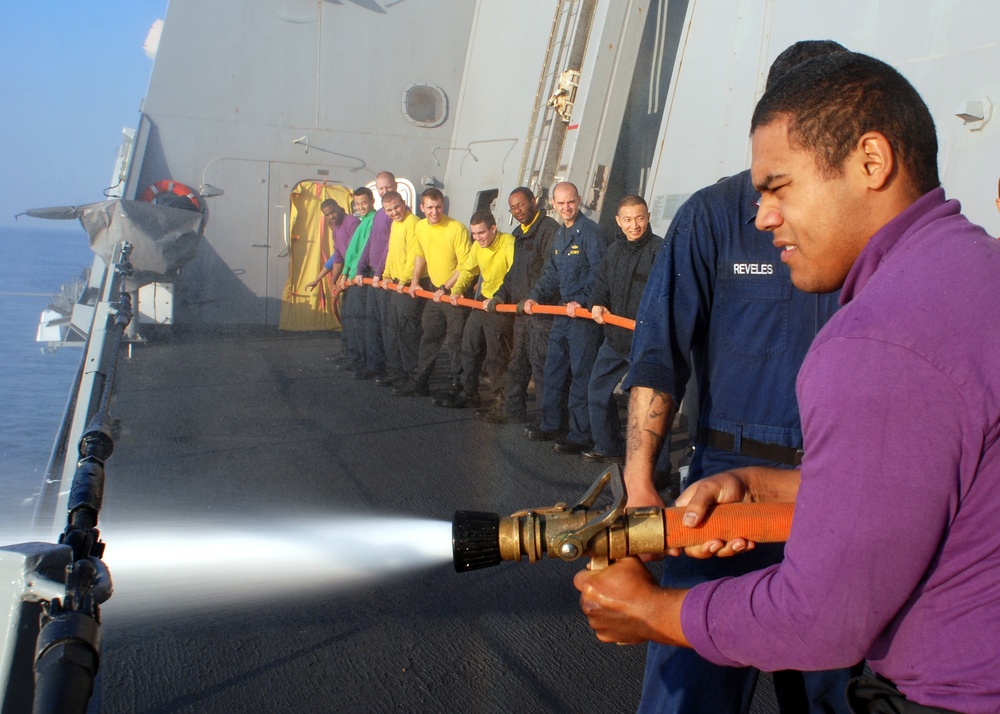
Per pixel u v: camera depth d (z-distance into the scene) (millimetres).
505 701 2762
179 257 10719
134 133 11383
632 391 1988
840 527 1009
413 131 11977
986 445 1000
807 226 1183
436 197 7973
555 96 8523
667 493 5137
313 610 3434
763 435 2008
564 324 6176
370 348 9062
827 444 1034
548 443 6426
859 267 1171
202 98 11477
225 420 6930
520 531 1248
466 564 1256
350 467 5578
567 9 8844
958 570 1058
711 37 6883
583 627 3320
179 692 2770
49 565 1359
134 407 7344
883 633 1136
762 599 1096
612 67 8219
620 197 8688
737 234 2006
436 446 6223
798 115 1157
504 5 10898
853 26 5379
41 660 1031
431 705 2729
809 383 1073
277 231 11867
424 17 11781
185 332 11656
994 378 985
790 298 1971
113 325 4234
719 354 2049
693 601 1195
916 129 1145
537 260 6953
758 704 2859
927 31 4848
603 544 1240
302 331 12008
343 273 10008
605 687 2877
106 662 2957
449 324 8016
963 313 1006
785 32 6000
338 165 11883
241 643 3131
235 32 11461
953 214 1153
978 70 4496
